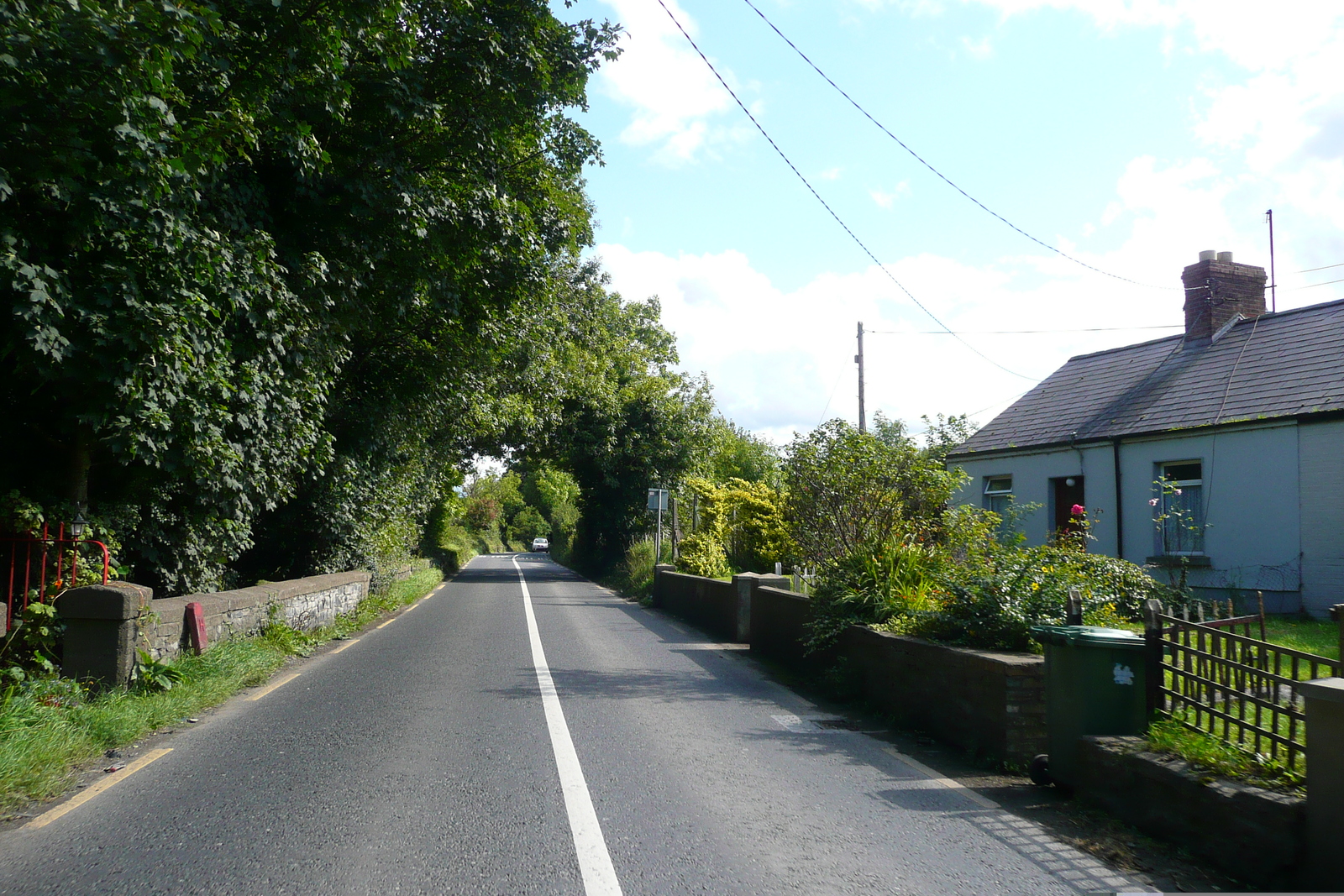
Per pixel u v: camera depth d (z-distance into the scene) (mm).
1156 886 4102
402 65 10125
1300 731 4934
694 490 24844
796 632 10633
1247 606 14484
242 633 10250
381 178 10945
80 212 6949
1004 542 8641
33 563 7965
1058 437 19172
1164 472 16828
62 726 6059
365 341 14641
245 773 5785
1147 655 5562
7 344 6945
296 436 10836
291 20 9016
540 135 13875
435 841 4539
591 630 14961
